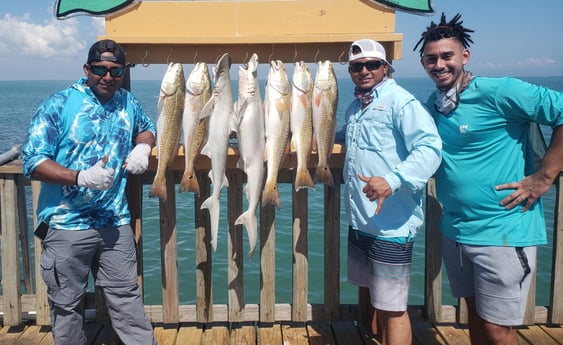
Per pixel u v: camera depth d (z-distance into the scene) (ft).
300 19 11.75
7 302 12.36
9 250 12.21
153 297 20.29
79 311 10.52
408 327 10.11
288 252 24.99
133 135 10.86
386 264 9.82
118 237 10.31
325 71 11.08
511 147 9.08
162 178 11.13
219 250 25.00
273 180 11.21
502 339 9.39
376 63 9.72
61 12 11.28
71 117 9.72
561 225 12.25
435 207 12.42
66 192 9.80
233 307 12.62
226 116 10.91
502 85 8.70
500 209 9.13
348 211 10.53
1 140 73.36
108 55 9.55
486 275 9.31
